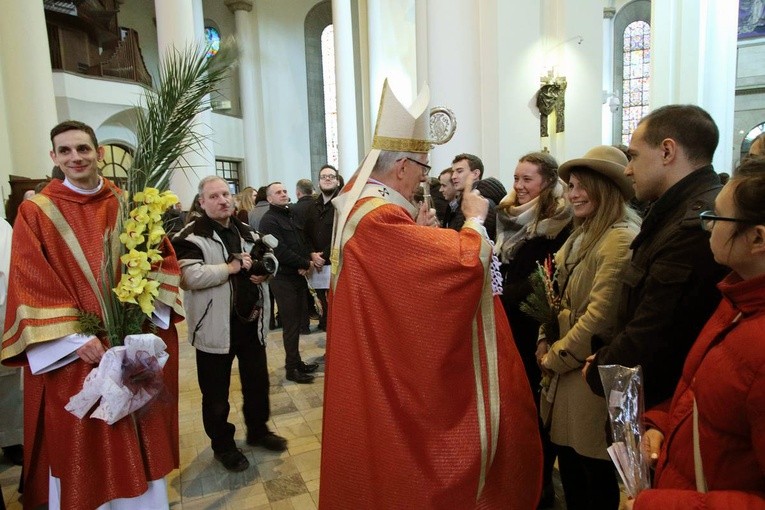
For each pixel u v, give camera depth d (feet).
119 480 5.89
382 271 4.29
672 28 34.42
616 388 3.47
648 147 4.26
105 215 6.30
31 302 5.61
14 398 8.83
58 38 33.42
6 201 18.03
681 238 3.88
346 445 4.37
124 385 5.57
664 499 2.81
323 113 54.75
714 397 2.73
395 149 4.70
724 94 33.96
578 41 19.29
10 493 7.99
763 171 2.68
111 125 37.06
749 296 2.72
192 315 8.16
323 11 53.47
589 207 5.38
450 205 9.39
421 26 21.20
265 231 12.21
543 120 19.21
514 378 4.81
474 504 4.32
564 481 5.87
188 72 6.47
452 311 4.17
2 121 20.11
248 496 7.73
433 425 4.21
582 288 5.36
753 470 2.64
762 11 47.01
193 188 29.27
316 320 18.44
